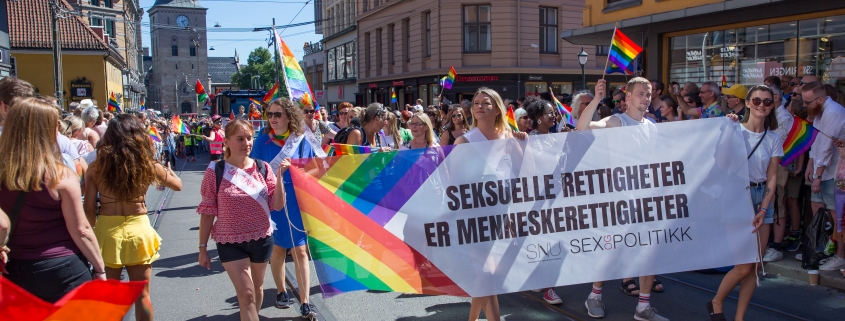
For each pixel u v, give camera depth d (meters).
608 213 4.50
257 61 97.06
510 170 4.39
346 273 4.28
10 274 3.29
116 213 4.09
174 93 98.19
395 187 4.32
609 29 12.93
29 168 3.21
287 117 5.22
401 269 4.30
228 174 4.23
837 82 9.15
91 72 35.12
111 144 3.98
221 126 17.05
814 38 9.52
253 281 4.42
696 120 4.56
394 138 7.21
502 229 4.39
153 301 5.73
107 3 51.28
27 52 33.47
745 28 10.77
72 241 3.43
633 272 4.52
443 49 26.73
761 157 4.61
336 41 42.41
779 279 6.00
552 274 4.44
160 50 97.19
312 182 4.28
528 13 26.38
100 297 2.25
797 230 6.62
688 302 5.37
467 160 4.34
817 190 5.84
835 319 4.85
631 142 4.51
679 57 12.23
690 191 4.56
